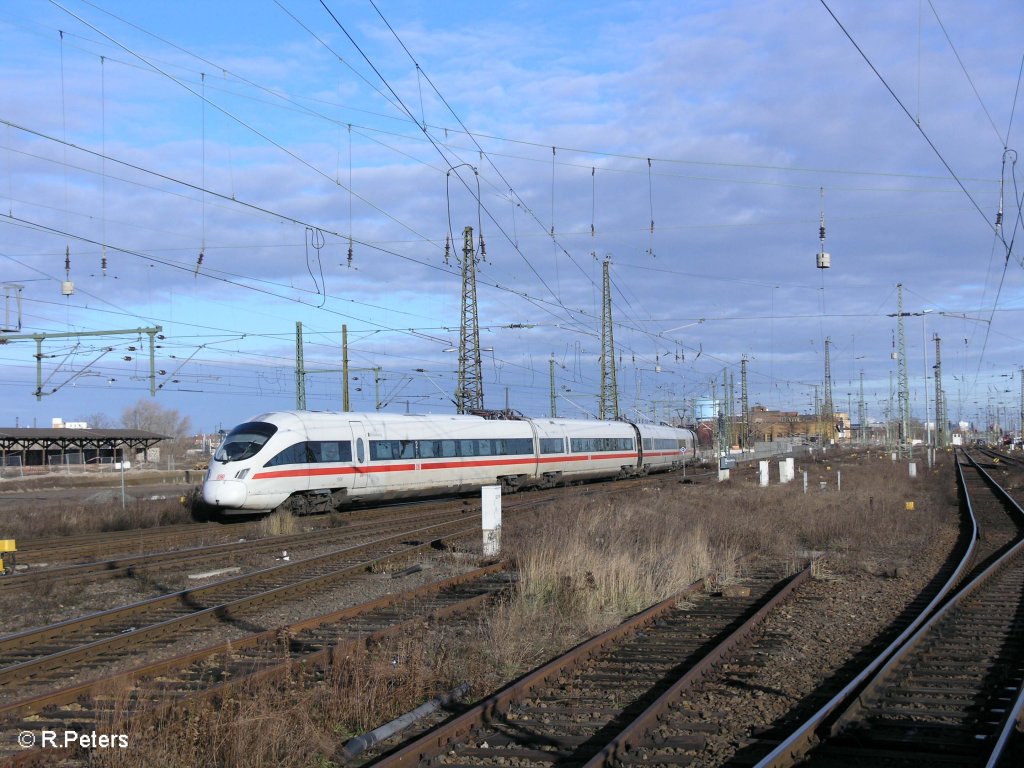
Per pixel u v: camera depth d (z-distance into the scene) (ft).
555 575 44.16
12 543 57.67
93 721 25.32
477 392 134.92
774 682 29.68
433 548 66.13
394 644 33.01
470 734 24.23
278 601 45.03
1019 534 78.28
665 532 65.98
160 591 49.03
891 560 60.23
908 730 24.57
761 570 55.67
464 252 137.08
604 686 29.04
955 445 536.83
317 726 24.35
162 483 184.65
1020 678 29.81
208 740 22.77
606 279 170.09
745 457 271.49
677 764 22.17
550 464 136.67
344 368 142.82
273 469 88.53
